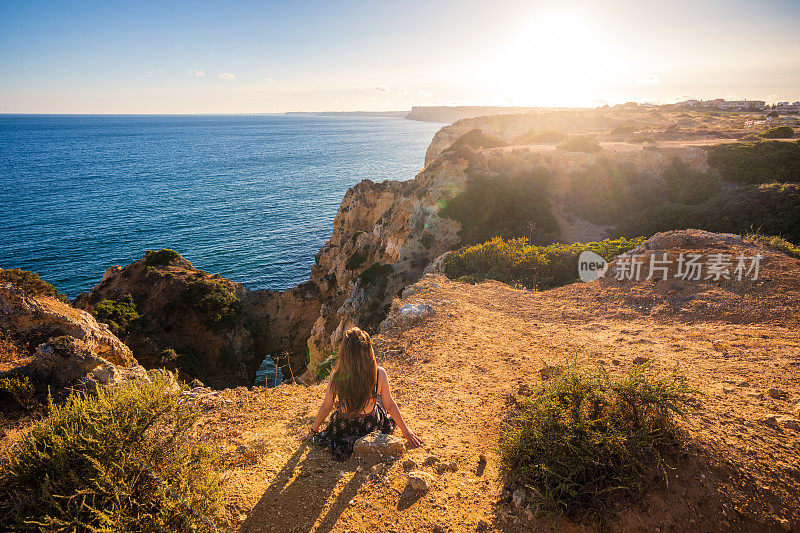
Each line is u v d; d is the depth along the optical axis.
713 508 3.33
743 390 5.04
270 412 5.48
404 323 8.88
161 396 3.66
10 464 3.05
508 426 4.61
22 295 8.75
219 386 32.38
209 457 3.56
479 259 16.42
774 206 29.55
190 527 2.98
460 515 3.37
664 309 9.09
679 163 38.22
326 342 37.16
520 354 7.07
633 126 71.75
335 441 4.10
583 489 3.40
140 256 58.66
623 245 16.09
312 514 3.33
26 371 6.02
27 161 164.12
